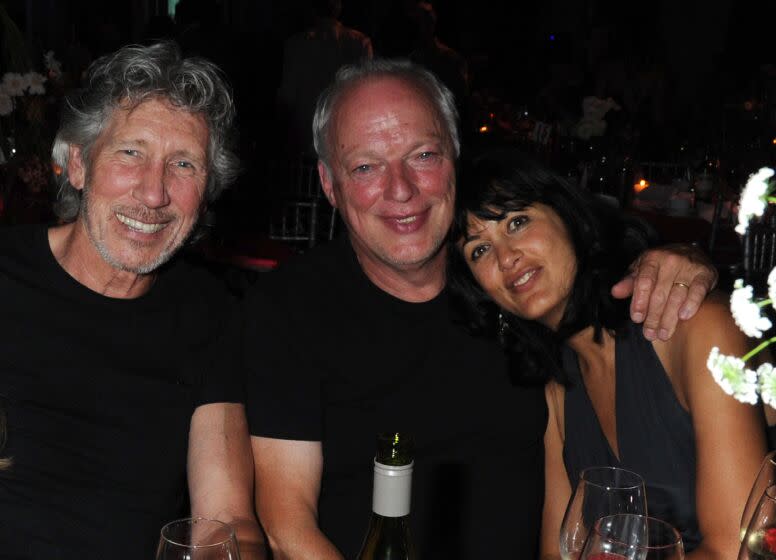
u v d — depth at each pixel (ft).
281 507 6.03
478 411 6.47
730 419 5.35
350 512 6.35
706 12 36.99
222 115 5.95
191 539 3.95
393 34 20.58
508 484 6.54
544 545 6.51
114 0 30.63
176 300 6.06
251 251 12.78
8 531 5.36
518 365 6.37
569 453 6.44
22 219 10.30
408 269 6.31
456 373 6.45
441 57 20.59
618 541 3.94
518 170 5.90
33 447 5.53
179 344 5.95
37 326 5.70
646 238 6.27
